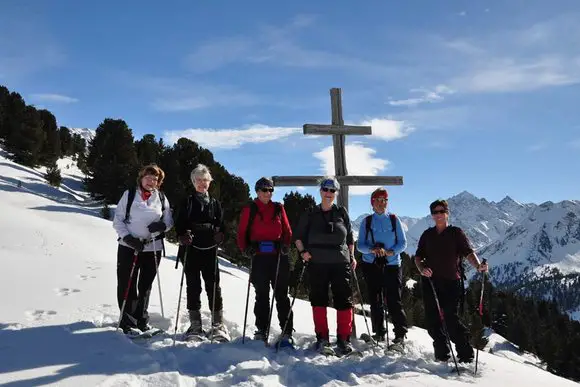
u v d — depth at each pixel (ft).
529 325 229.25
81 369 13.75
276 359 17.19
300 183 23.44
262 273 19.31
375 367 17.11
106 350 15.53
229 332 21.07
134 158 110.52
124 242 18.57
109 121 116.26
